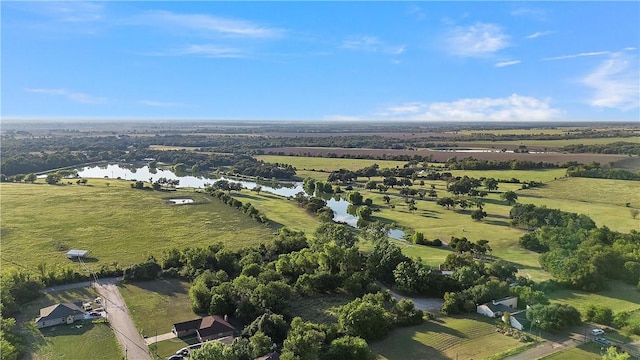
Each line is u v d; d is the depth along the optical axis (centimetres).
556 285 10744
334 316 9388
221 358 6706
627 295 10325
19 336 8288
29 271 11669
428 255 13025
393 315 9119
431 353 7838
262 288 9338
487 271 11075
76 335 8494
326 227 14162
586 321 8962
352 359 7231
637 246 12062
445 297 9712
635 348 7925
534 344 8075
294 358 7000
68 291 10588
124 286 10931
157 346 8112
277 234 15138
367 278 10756
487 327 8788
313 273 11156
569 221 14475
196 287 9731
